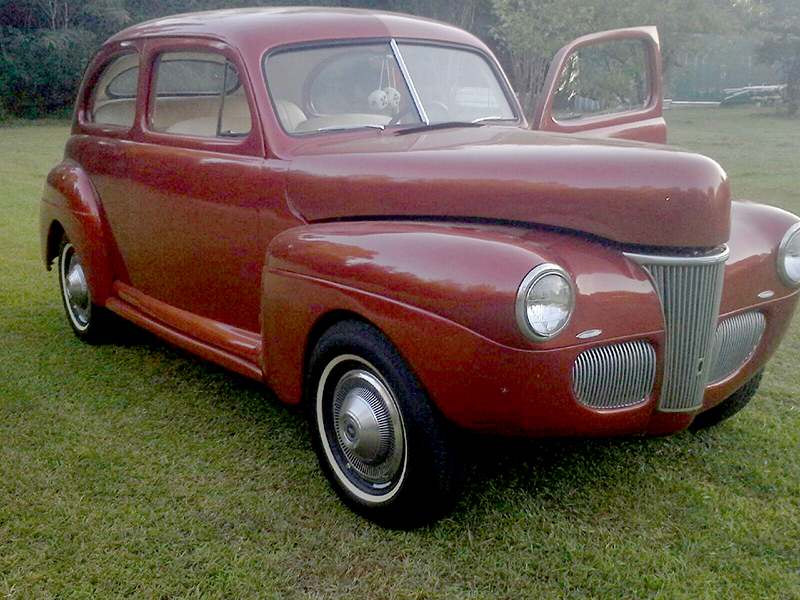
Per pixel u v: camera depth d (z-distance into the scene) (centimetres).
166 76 379
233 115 343
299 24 351
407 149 298
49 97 2686
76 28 2764
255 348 330
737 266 285
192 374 418
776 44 3072
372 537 268
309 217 305
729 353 291
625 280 251
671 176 253
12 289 578
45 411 366
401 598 236
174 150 366
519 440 267
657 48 374
